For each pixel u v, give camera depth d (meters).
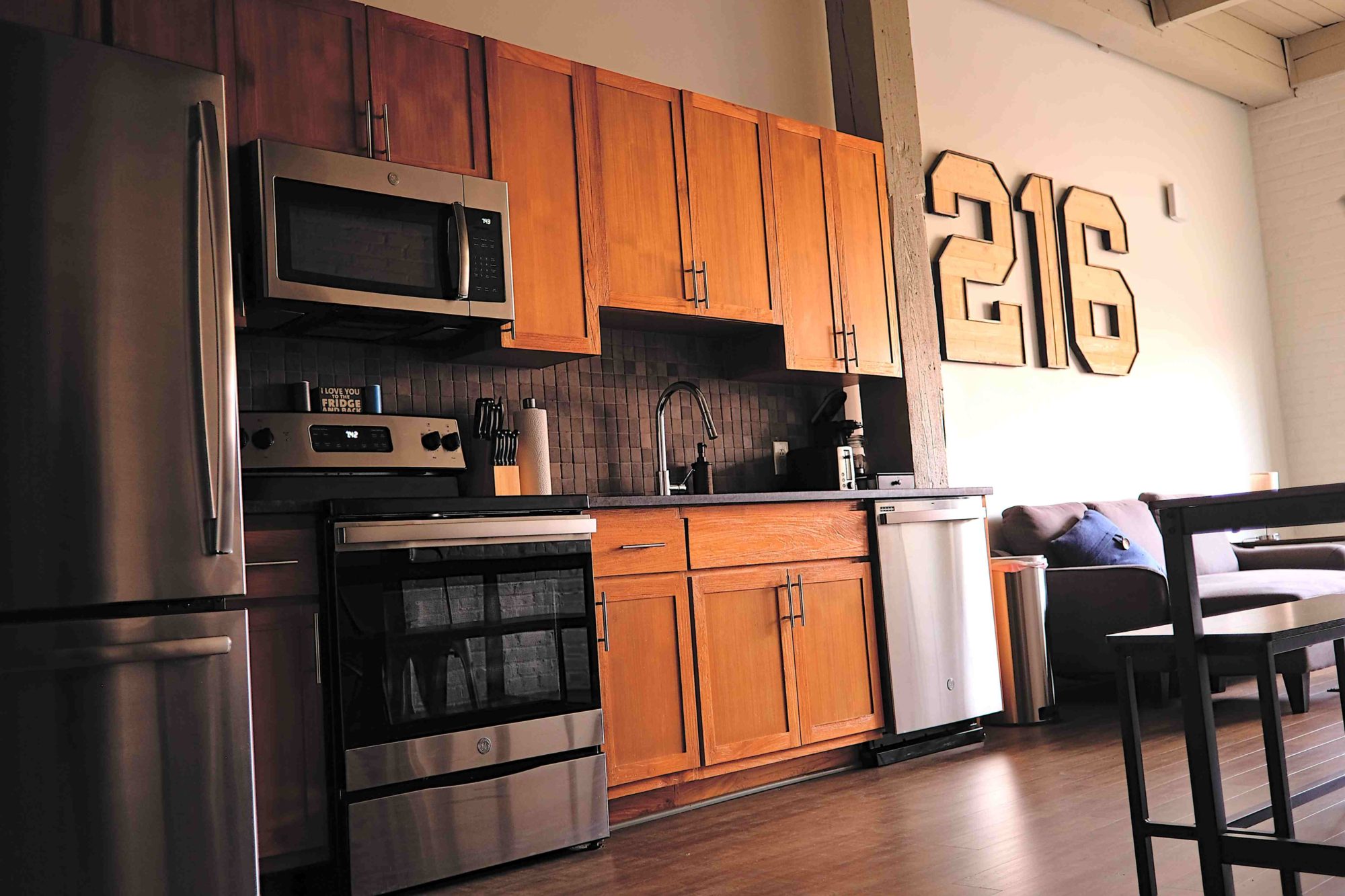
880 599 3.92
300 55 2.91
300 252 2.79
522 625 2.88
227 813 2.14
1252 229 7.61
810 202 4.24
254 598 2.48
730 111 3.99
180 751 2.09
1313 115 7.43
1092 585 4.62
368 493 3.00
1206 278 7.12
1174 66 6.91
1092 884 2.34
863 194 4.48
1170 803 2.97
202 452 2.18
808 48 4.80
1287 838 1.97
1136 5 6.29
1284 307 7.58
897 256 4.58
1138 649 2.22
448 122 3.19
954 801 3.21
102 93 2.13
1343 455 7.31
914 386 4.56
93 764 1.99
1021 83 5.90
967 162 5.39
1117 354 6.22
